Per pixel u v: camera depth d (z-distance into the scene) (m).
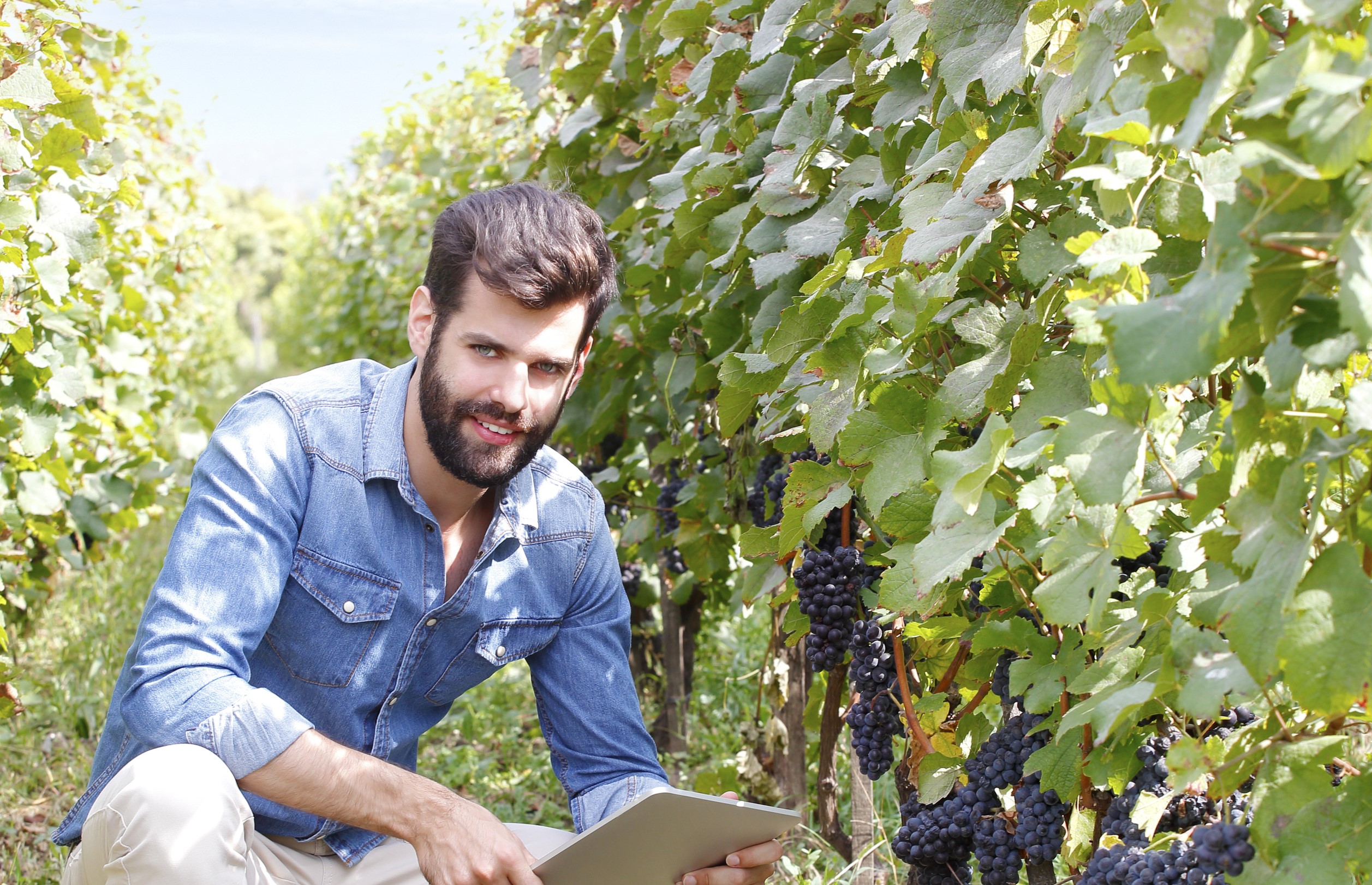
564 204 1.81
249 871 1.69
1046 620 1.20
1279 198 0.89
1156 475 1.21
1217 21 0.92
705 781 2.63
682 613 3.45
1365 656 0.94
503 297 1.72
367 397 1.95
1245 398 1.04
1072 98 1.33
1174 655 1.12
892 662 1.79
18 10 2.79
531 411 1.78
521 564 2.02
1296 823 1.05
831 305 1.66
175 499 6.41
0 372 2.91
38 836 2.96
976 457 1.25
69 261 2.91
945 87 1.69
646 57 3.13
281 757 1.65
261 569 1.78
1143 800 1.27
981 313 1.48
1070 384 1.30
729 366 1.81
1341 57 0.87
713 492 2.74
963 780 1.67
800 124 2.10
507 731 3.74
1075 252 1.12
